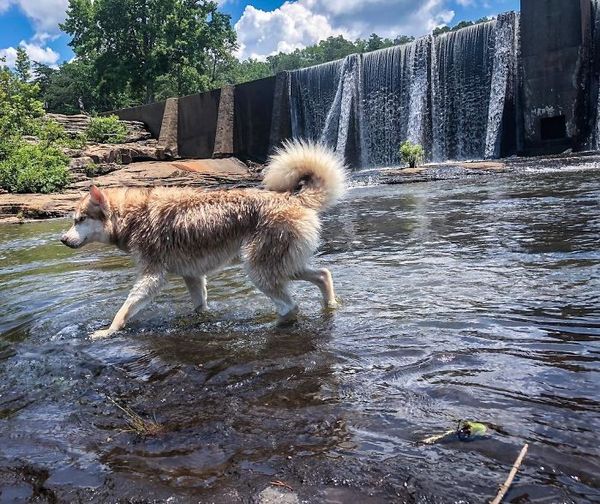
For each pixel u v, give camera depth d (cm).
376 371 115
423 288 180
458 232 282
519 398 98
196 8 1777
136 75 1772
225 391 112
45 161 787
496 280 181
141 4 1717
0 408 112
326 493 74
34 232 486
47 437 97
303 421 96
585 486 72
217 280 223
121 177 848
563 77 758
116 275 251
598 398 96
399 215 377
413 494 73
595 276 174
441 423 91
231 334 150
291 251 162
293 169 171
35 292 226
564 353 117
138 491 78
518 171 626
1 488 82
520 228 272
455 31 879
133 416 104
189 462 85
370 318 153
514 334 130
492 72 834
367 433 90
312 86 1095
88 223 180
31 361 139
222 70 2344
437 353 121
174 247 169
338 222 373
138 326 166
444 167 714
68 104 2503
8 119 908
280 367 122
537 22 771
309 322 155
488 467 77
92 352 143
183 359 133
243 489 77
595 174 514
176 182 827
